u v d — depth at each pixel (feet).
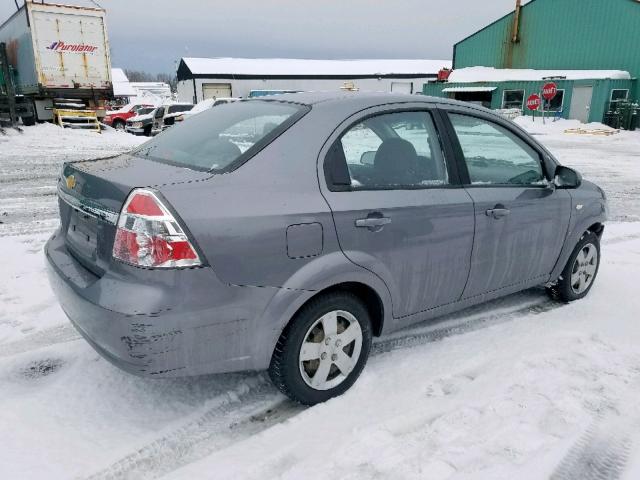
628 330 11.89
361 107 9.18
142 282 6.97
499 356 10.53
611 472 7.33
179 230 6.95
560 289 13.28
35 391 9.11
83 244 8.25
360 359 9.26
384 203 8.82
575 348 10.83
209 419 8.48
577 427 8.18
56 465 7.38
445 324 12.05
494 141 11.01
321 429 8.18
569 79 88.84
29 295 13.23
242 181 7.68
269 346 7.95
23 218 21.54
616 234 20.97
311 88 161.27
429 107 10.09
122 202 7.17
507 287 11.61
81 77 61.11
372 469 7.21
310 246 7.97
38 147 47.42
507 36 106.42
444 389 9.34
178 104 74.84
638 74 89.86
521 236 11.27
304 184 8.09
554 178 12.12
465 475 7.11
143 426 8.27
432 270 9.73
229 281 7.34
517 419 8.32
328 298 8.48
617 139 71.97
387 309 9.35
